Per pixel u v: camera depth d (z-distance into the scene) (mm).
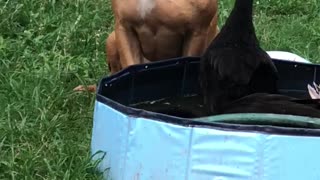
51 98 2127
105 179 1693
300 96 2021
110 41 2139
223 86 1808
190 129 1530
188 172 1538
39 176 1757
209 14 1996
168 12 1969
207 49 1861
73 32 2562
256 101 1735
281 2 2945
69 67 2348
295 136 1500
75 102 2141
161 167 1566
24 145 1893
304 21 2836
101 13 2758
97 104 1712
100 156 1705
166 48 2061
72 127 2012
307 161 1512
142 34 2035
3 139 1896
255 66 1814
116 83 1833
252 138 1499
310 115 1688
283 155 1504
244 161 1506
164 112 1898
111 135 1662
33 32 2602
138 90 1914
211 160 1521
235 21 1824
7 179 1751
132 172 1610
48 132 1953
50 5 2752
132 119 1603
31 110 2053
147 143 1582
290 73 2031
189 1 1967
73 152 1819
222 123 1537
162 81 1957
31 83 2203
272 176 1507
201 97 1970
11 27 2627
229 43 1828
